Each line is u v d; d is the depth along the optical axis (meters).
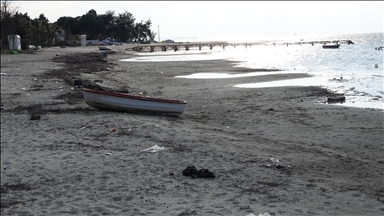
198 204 8.41
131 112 20.12
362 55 69.94
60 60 56.81
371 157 12.02
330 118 18.17
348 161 11.52
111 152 12.86
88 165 11.56
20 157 12.44
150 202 8.66
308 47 128.12
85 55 72.25
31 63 49.09
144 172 10.81
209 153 12.42
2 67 42.38
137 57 79.25
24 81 30.98
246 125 17.45
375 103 21.84
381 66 45.94
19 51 73.19
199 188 9.48
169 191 9.34
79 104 22.22
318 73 38.84
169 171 10.84
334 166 11.02
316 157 12.02
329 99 22.66
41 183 10.20
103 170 11.09
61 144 13.88
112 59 71.44
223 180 10.01
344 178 9.95
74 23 166.00
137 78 37.59
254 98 24.73
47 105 21.66
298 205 8.12
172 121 18.31
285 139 14.73
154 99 19.66
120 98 19.81
